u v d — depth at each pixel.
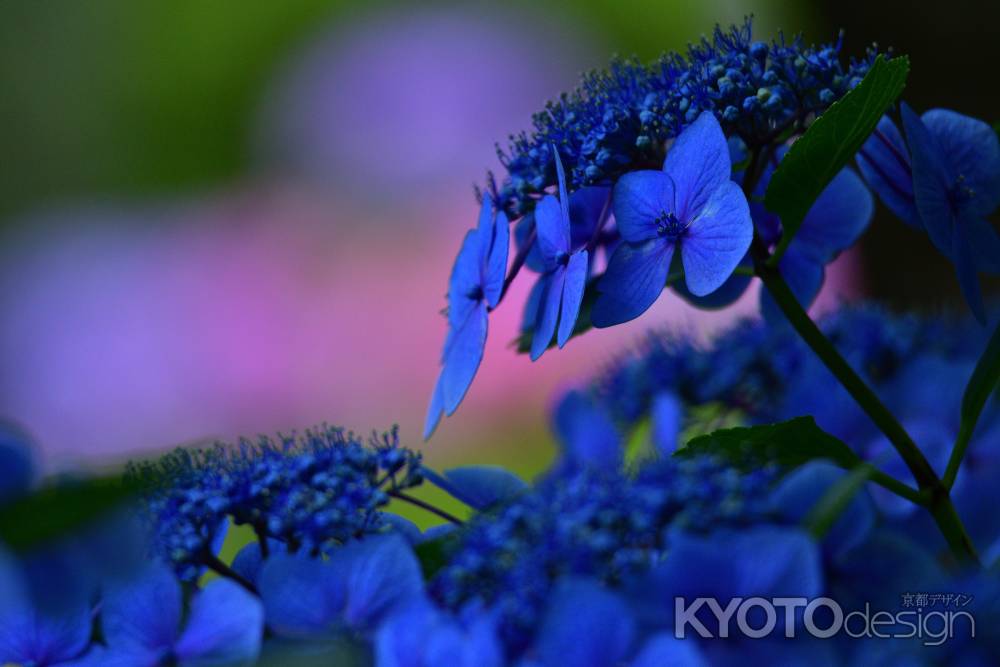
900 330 0.81
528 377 2.19
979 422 0.73
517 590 0.63
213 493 0.67
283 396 2.57
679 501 0.63
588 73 0.72
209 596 0.65
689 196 0.69
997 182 0.72
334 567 0.65
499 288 0.69
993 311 0.83
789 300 0.72
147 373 2.65
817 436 0.69
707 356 0.83
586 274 0.69
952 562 0.71
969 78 1.28
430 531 0.69
